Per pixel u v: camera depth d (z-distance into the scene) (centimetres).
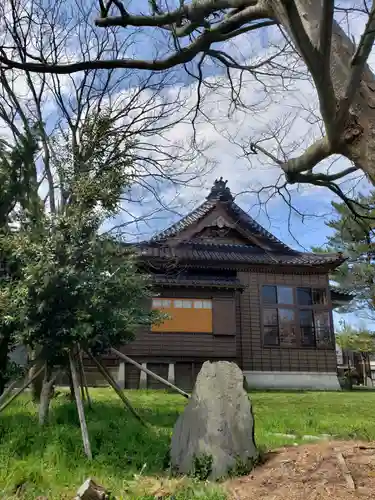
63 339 769
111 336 877
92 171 1077
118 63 639
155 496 486
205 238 2312
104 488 479
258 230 2278
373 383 3416
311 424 945
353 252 2277
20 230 843
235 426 600
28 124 1085
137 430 769
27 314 748
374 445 595
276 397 1589
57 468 543
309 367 2211
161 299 2027
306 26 426
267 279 2262
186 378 1991
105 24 663
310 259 2250
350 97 376
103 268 804
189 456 588
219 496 474
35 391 1091
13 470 518
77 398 701
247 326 2195
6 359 884
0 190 912
